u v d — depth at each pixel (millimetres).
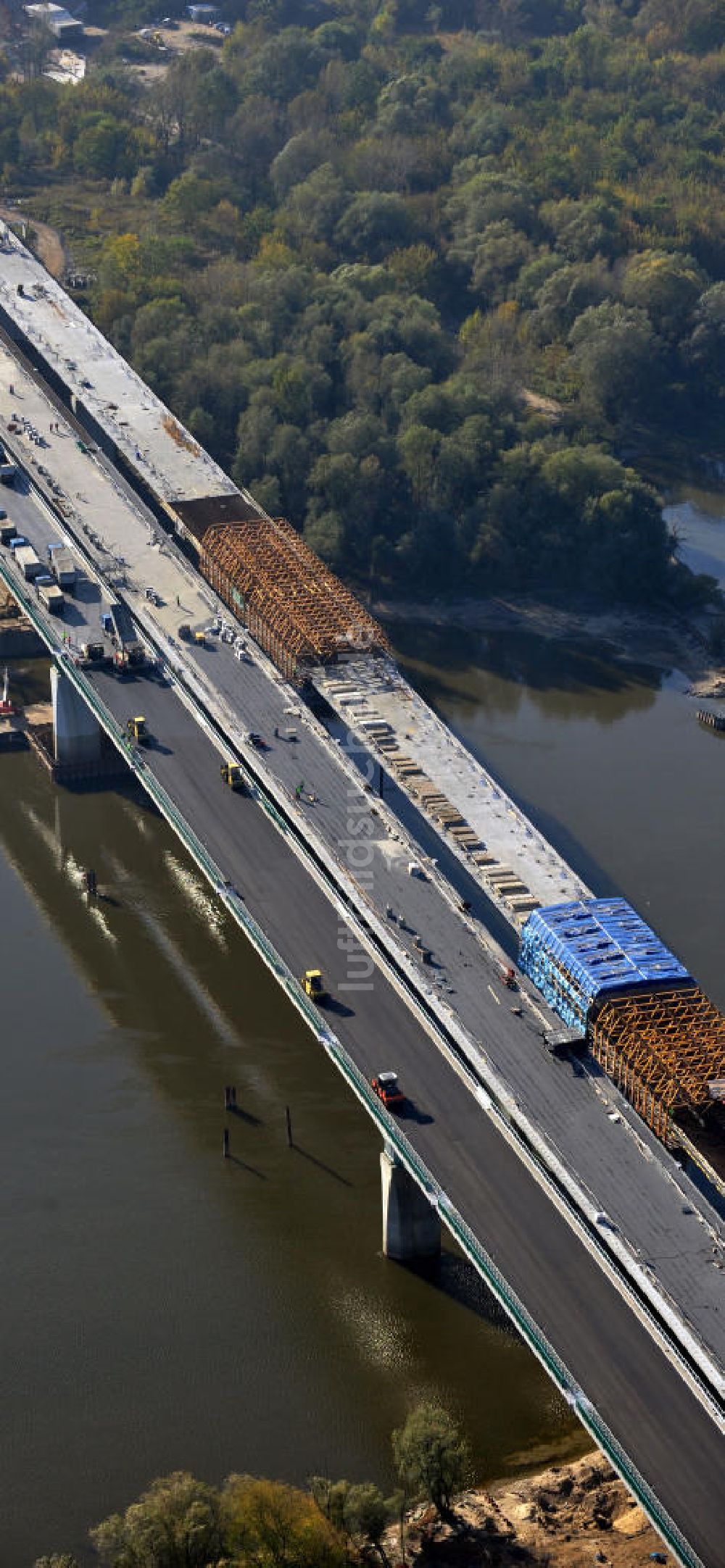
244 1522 197750
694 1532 187750
